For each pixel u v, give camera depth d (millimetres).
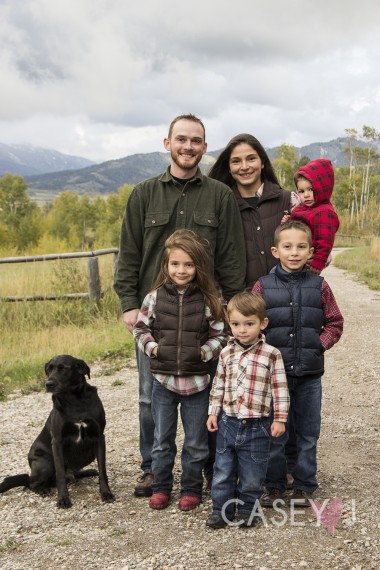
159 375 4066
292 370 3908
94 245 33375
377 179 109000
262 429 3773
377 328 11500
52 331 11312
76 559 3492
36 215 59062
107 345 10250
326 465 4797
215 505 3799
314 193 4324
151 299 4168
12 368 8875
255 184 4645
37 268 13469
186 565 3332
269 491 4070
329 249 4289
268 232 4547
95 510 4188
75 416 4273
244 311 3734
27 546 3705
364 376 7883
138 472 4891
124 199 84625
